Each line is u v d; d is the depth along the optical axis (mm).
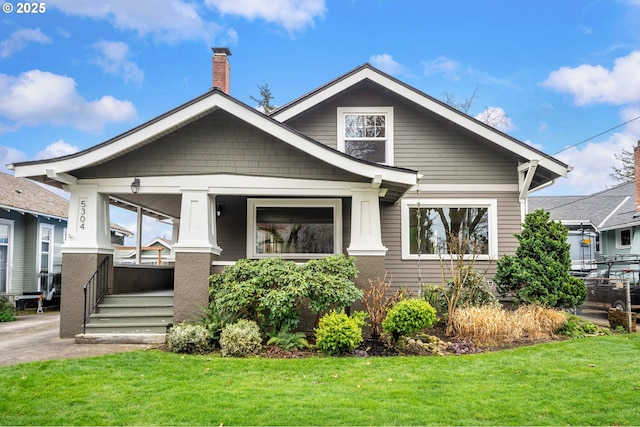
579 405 5781
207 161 10484
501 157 12961
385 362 7871
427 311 9016
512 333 9609
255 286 9188
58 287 23156
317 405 5695
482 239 12844
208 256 10164
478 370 7383
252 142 10555
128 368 7344
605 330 11031
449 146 13008
